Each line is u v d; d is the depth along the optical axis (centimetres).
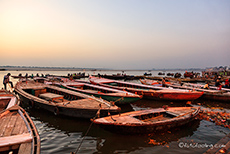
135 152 612
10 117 650
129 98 1173
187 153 604
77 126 861
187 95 1366
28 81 2058
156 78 4338
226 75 4519
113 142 689
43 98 1132
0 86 2483
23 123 591
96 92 1355
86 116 878
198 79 3844
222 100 1458
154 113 891
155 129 721
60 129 826
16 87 1498
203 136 750
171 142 687
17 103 904
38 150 411
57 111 923
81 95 1179
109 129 695
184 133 778
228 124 891
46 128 838
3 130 527
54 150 620
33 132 516
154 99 1500
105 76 4675
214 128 845
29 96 1180
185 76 4822
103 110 836
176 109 968
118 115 785
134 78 4850
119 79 4909
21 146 434
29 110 1139
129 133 701
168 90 1517
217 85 2258
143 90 1499
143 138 713
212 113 1089
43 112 1062
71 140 709
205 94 1541
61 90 1373
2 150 432
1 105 995
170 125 756
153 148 639
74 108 874
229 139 675
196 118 927
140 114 825
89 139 721
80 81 2352
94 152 612
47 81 2181
